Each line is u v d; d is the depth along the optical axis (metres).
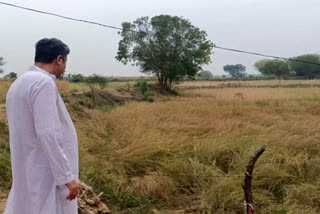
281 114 14.39
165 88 44.00
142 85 34.78
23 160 2.49
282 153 8.03
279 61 96.00
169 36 43.31
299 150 8.45
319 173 7.19
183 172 7.34
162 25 42.94
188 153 8.25
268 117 12.88
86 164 7.73
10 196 2.61
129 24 43.22
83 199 5.41
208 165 7.64
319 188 6.54
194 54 43.44
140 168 7.84
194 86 54.25
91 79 31.00
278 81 65.44
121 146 9.38
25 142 2.46
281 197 6.60
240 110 14.55
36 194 2.46
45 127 2.36
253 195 6.28
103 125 11.95
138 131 10.05
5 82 21.89
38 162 2.46
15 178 2.54
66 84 23.36
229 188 6.43
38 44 2.59
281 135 9.32
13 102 2.47
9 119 2.52
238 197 6.18
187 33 43.34
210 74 130.12
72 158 2.59
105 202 6.48
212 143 8.49
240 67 146.25
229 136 9.39
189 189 6.98
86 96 21.66
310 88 45.69
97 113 15.15
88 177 7.17
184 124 11.26
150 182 6.91
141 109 15.23
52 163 2.38
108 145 9.43
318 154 8.24
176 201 6.58
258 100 22.28
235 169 7.33
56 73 2.62
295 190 6.39
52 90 2.44
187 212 6.15
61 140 2.41
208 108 15.28
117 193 6.75
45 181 2.47
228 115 13.70
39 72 2.51
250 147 8.21
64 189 2.53
